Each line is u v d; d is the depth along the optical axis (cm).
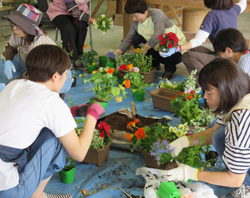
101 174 220
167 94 321
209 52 360
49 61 151
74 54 433
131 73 336
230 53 248
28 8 255
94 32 701
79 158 163
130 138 223
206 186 192
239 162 152
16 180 149
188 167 179
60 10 434
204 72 151
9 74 297
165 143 190
